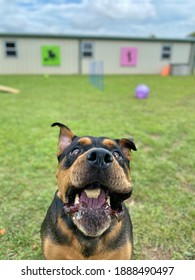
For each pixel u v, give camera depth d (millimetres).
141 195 1992
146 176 2283
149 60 14508
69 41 13117
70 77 11672
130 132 3434
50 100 5855
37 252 1456
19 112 4574
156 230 1639
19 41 12594
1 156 2621
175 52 14781
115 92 7266
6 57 12719
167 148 2928
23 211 1802
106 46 13672
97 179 916
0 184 2115
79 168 919
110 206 1110
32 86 8359
